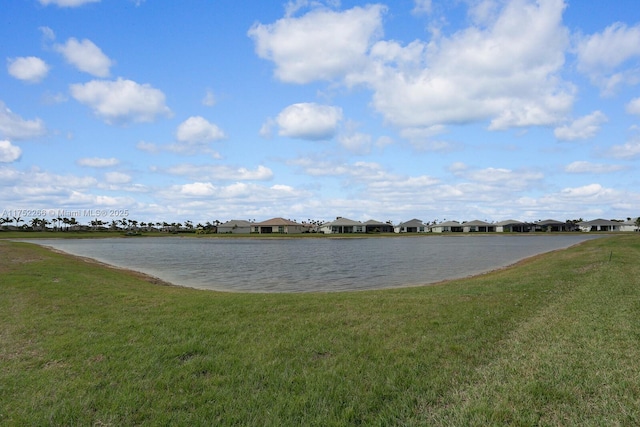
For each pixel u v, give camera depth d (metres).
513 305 10.30
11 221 134.75
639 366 5.79
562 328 7.80
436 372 5.83
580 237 91.06
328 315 9.59
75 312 10.05
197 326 8.59
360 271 27.47
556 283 14.02
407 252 48.41
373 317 9.30
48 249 47.50
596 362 5.97
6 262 23.58
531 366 5.90
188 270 28.55
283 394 5.24
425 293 13.37
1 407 4.98
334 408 4.86
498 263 32.78
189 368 6.14
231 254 46.88
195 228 163.88
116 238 108.62
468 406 4.77
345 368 6.07
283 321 9.02
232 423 4.58
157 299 12.12
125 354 6.77
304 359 6.51
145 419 4.69
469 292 12.98
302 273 26.42
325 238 104.62
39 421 4.65
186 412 4.84
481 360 6.28
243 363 6.33
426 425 4.43
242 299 12.24
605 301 10.27
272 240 96.44
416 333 7.84
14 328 8.49
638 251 29.31
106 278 18.97
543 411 4.63
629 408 4.61
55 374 5.96
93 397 5.19
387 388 5.34
